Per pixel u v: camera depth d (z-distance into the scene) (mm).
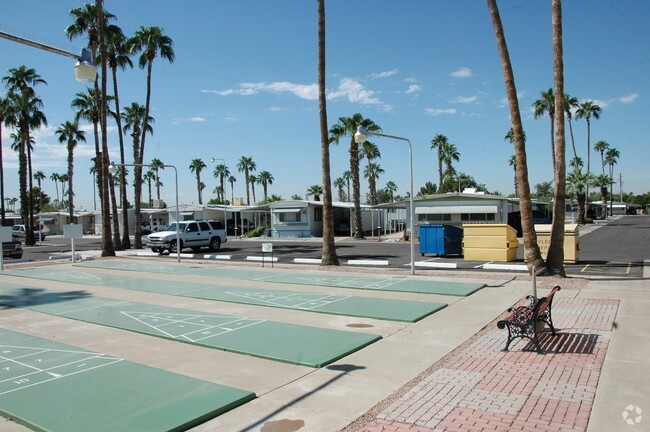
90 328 10258
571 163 72188
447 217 37156
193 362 7645
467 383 6383
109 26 31906
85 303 13273
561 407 5492
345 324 10031
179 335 9375
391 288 14422
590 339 8281
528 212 15531
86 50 8414
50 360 7918
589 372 6633
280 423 5289
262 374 6980
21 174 46406
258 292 14453
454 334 9016
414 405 5684
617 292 12594
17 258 29281
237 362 7609
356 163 41094
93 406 5848
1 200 44469
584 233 40625
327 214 20719
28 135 45844
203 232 31594
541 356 7453
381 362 7430
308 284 15820
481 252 21391
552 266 15352
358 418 5363
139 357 8000
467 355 7664
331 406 5730
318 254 28266
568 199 65312
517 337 8578
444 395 5977
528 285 14164
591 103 62062
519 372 6742
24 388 6562
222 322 10469
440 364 7250
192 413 5531
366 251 29703
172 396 6113
